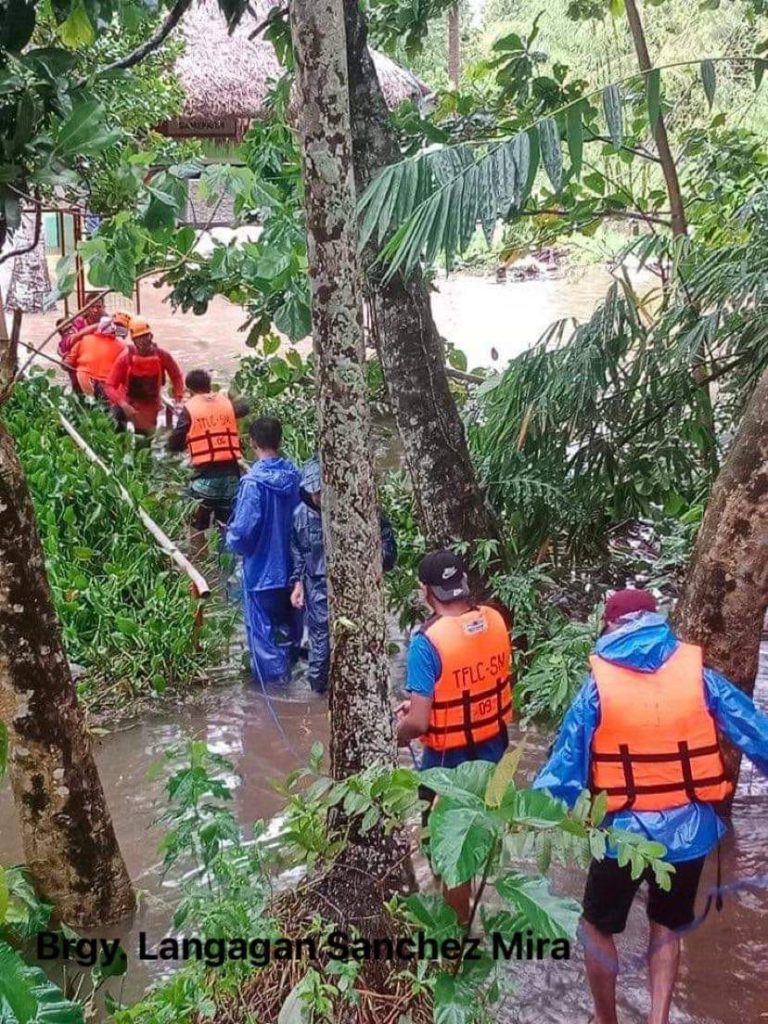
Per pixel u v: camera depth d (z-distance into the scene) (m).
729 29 16.53
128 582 6.61
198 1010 3.08
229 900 3.34
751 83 13.84
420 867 4.24
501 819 2.48
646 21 16.80
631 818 3.19
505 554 6.07
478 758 3.78
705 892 4.16
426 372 5.74
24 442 8.43
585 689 3.23
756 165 8.64
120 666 6.07
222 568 7.27
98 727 5.69
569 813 2.71
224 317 18.61
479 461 6.47
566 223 8.55
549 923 2.43
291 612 6.27
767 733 3.19
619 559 7.30
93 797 3.93
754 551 4.11
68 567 6.76
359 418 3.11
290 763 5.31
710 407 6.34
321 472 3.19
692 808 3.20
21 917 3.60
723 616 4.21
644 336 6.06
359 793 2.93
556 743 3.27
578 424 6.25
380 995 3.13
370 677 3.25
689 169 9.97
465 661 3.69
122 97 9.23
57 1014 2.16
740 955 3.83
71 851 3.90
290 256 6.70
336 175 2.94
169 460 9.99
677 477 6.49
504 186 4.28
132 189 5.16
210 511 7.97
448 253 4.27
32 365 11.48
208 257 9.01
